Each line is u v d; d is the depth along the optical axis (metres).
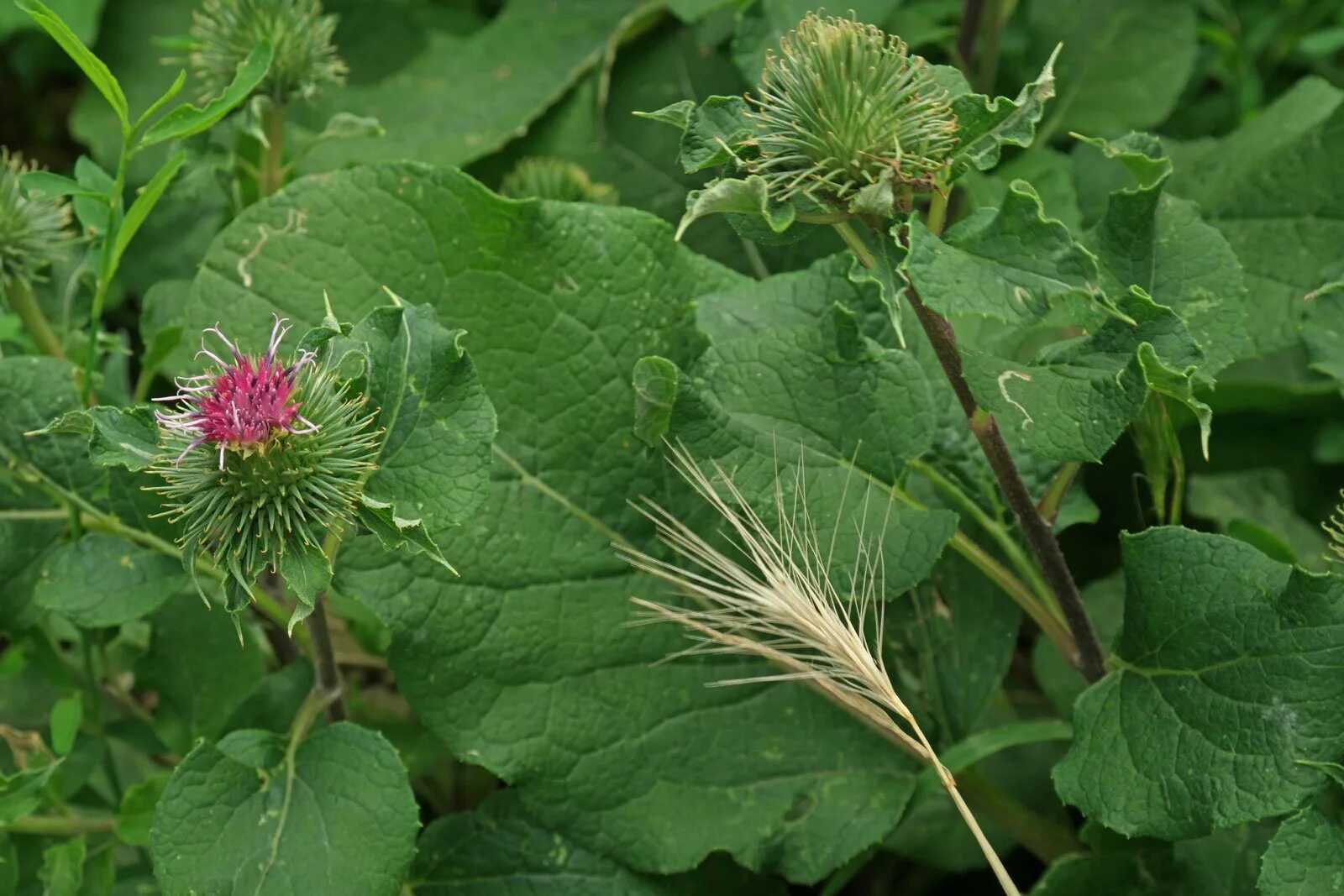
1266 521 0.97
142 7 1.34
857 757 0.86
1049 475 0.87
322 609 0.82
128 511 0.85
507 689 0.85
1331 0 1.23
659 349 0.86
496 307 0.86
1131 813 0.79
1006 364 0.77
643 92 1.11
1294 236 0.94
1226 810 0.77
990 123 0.74
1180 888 0.85
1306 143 0.95
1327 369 0.88
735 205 0.74
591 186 1.03
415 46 1.33
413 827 0.79
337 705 0.84
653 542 0.86
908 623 0.88
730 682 0.78
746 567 0.85
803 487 0.82
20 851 0.87
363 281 0.85
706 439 0.82
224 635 0.90
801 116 0.74
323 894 0.79
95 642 0.92
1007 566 0.88
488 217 0.85
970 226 0.74
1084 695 0.80
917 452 0.82
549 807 0.85
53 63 1.34
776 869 0.85
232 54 0.91
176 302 0.96
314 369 0.76
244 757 0.80
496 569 0.85
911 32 1.10
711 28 1.11
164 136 0.82
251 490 0.74
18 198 0.88
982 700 0.88
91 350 0.86
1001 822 0.89
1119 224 0.83
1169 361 0.76
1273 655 0.78
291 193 0.86
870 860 0.93
